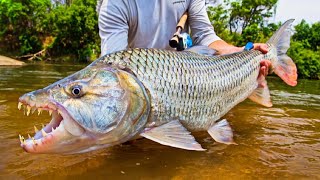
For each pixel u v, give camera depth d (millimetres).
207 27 1058
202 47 836
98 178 599
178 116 713
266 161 711
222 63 830
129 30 956
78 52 10016
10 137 819
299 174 644
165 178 608
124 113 622
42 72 4086
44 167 638
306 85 4418
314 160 727
